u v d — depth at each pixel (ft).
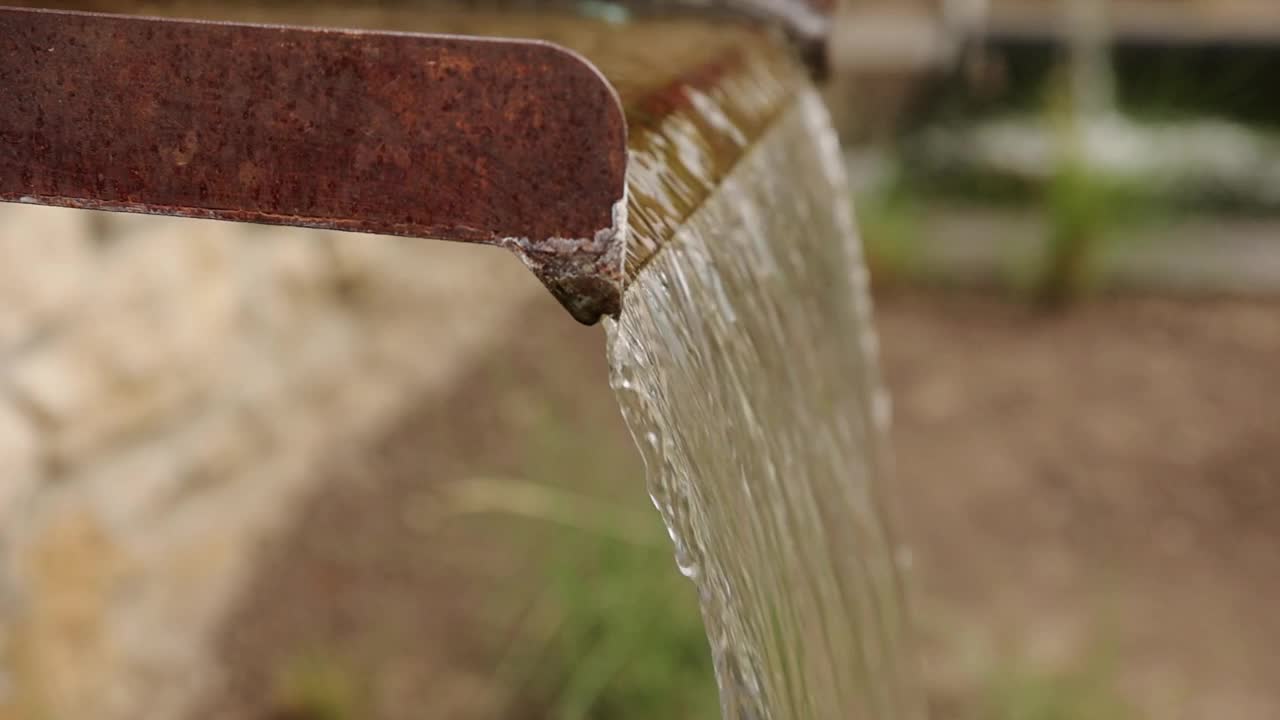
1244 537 12.76
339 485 11.88
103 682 9.00
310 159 3.49
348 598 10.85
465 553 11.46
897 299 17.30
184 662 9.81
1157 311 16.79
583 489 11.12
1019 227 18.37
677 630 9.50
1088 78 18.52
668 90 4.88
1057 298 17.03
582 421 13.00
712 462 4.31
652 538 9.80
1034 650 10.92
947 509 13.15
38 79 3.56
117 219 9.25
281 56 3.42
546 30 5.71
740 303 5.07
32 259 8.35
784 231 6.05
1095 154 16.97
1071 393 15.14
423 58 3.35
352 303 12.58
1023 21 19.51
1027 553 12.46
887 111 19.80
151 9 5.07
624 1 6.52
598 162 3.34
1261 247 17.72
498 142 3.38
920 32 19.69
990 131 19.81
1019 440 14.32
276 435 11.27
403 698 10.00
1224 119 18.98
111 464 9.14
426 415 13.04
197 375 10.11
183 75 3.49
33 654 8.36
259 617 10.48
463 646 10.52
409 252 13.43
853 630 6.54
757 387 5.19
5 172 3.67
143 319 9.46
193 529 10.09
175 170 3.58
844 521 6.72
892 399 15.14
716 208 4.93
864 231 17.43
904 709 7.62
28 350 8.34
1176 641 11.27
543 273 3.47
